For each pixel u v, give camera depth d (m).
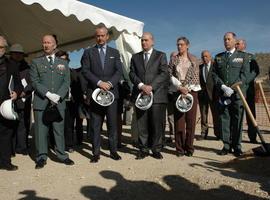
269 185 4.89
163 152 7.27
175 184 5.11
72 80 7.47
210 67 8.72
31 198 4.54
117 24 7.49
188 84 6.70
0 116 5.77
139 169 5.83
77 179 5.31
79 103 7.55
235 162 5.95
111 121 6.52
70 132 7.35
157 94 6.54
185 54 6.87
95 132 6.43
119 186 5.02
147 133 6.70
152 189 4.93
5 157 5.84
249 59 7.03
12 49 6.64
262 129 11.74
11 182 5.18
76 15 6.68
